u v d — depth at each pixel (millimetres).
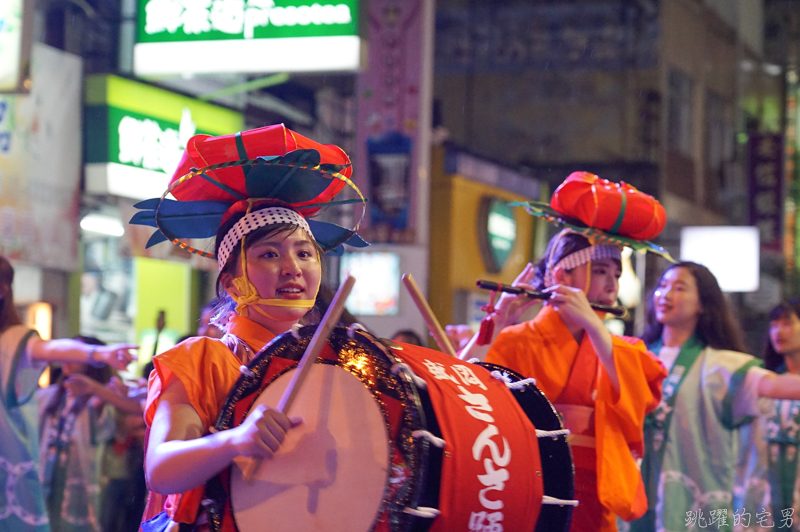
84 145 8070
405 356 1850
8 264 4258
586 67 16703
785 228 15328
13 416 4242
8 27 5910
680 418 4047
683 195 16875
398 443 1661
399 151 10492
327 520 1659
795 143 16766
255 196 2045
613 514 3094
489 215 13125
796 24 18031
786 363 5102
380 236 10594
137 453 5625
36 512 4328
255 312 1996
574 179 3320
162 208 2109
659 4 16469
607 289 3297
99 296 8500
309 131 11344
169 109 8719
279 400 1723
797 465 4895
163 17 7508
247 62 7305
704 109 17609
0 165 7320
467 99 17031
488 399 1891
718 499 3994
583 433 3102
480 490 1739
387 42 10547
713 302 4141
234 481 1720
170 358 1809
